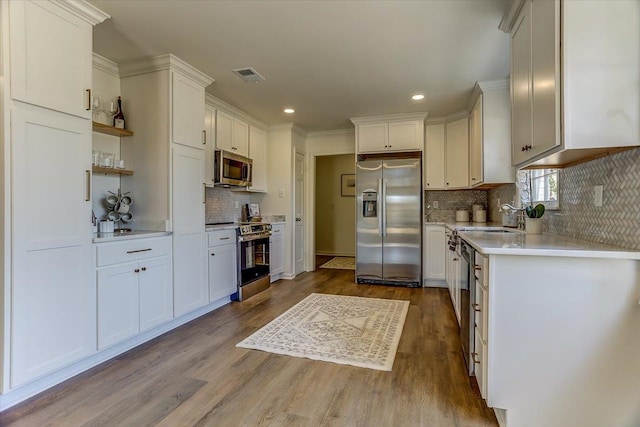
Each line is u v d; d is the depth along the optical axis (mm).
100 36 2602
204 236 3439
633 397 1572
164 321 2912
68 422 1730
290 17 2352
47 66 2027
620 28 1466
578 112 1501
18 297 1874
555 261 1636
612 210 1774
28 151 1928
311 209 5863
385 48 2807
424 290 4469
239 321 3271
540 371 1665
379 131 4828
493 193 4652
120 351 2557
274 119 4980
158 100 3000
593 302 1603
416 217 4664
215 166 3996
